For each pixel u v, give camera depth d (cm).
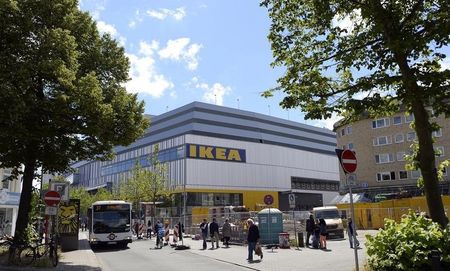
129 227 3003
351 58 1064
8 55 1723
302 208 8994
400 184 5678
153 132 9356
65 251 2564
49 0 1892
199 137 7462
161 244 2998
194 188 7194
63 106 1775
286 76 1183
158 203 6228
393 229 1014
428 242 941
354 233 1160
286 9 1168
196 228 4059
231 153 7844
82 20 2103
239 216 3341
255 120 9775
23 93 1745
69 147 2039
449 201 4094
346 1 1075
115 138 2048
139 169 6562
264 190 8219
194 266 1802
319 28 1163
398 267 941
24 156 1975
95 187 10112
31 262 1753
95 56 2130
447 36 916
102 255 2438
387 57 1027
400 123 5794
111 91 2148
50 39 1773
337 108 1120
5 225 3866
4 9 1719
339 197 6369
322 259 1833
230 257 2138
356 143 6172
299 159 9219
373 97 1060
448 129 5312
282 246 2527
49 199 1806
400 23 1030
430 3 1030
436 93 951
